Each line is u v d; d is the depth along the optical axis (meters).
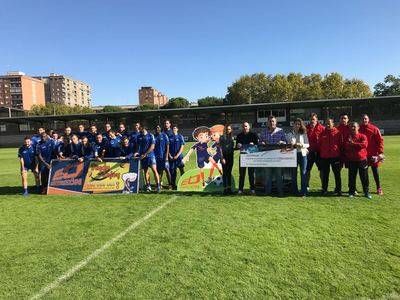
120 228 7.21
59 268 5.35
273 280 4.79
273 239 6.24
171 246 6.07
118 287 4.72
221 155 10.42
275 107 56.50
